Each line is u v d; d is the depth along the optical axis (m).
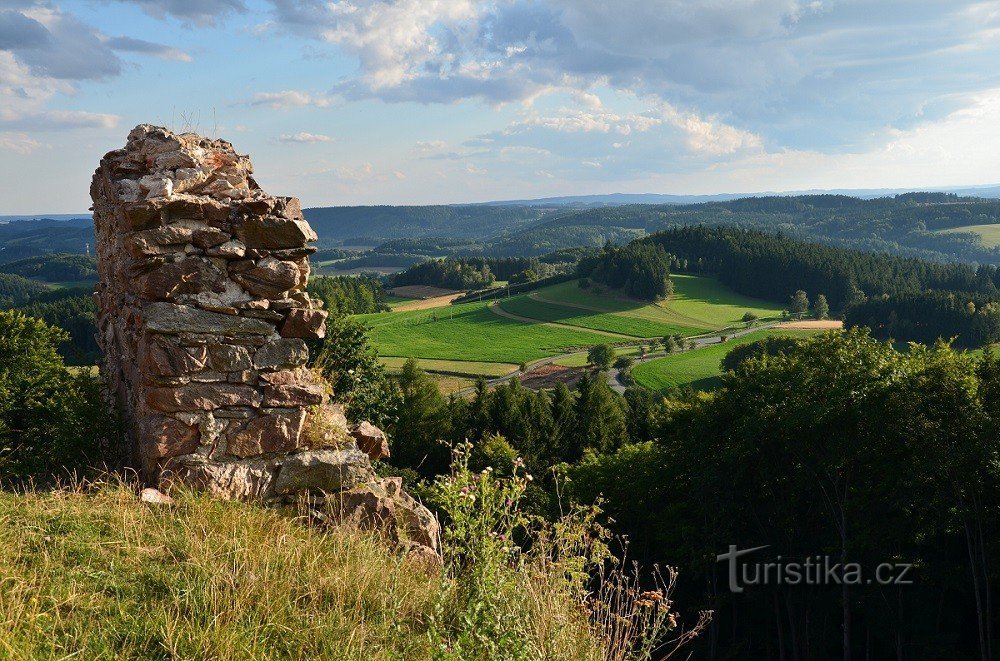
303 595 4.81
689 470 25.94
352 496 6.86
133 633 3.98
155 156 7.49
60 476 7.23
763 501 25.45
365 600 4.94
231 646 4.00
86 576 4.52
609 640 5.06
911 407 20.33
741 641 24.91
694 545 24.69
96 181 9.43
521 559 5.16
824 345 23.22
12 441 8.03
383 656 4.29
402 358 114.88
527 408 56.28
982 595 21.55
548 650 4.57
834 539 23.03
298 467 6.81
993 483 19.41
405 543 6.52
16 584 4.13
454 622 4.93
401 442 49.31
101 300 9.77
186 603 4.36
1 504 5.31
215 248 6.82
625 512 29.23
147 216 6.61
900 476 21.11
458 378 104.12
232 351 6.71
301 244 7.25
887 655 23.50
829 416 21.48
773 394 23.42
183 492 6.10
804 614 24.47
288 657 4.15
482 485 5.25
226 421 6.63
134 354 7.34
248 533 5.58
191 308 6.63
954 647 20.98
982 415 19.45
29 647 3.61
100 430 7.83
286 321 7.09
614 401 65.56
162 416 6.44
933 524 20.97
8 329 16.55
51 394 8.14
